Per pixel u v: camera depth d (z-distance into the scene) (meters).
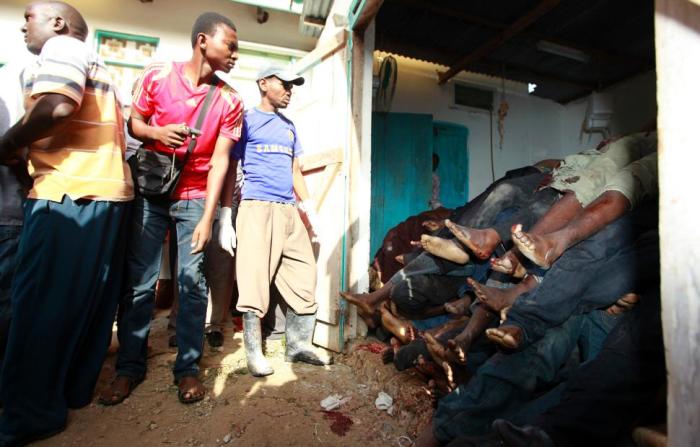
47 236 1.72
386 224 5.46
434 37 4.75
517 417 1.53
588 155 2.14
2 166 2.17
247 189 2.49
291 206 2.58
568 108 6.77
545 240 1.66
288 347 2.62
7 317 2.19
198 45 1.97
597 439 1.28
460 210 2.79
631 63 5.33
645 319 1.37
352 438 1.82
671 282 0.76
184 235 2.18
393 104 5.71
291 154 2.62
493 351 1.99
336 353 2.81
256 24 4.33
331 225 2.90
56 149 1.77
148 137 1.98
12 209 2.20
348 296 2.68
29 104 1.76
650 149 2.02
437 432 1.57
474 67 5.45
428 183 5.56
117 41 4.00
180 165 2.05
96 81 1.86
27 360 1.68
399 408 2.02
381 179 5.46
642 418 1.30
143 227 2.13
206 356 2.60
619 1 4.07
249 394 2.14
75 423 1.83
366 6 2.64
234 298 3.52
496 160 6.31
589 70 5.61
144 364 2.21
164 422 1.87
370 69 2.98
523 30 4.57
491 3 4.07
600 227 1.75
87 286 1.82
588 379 1.35
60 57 1.64
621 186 1.79
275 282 2.63
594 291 1.66
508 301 1.79
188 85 2.01
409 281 2.43
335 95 2.97
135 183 2.13
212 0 4.20
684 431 0.73
